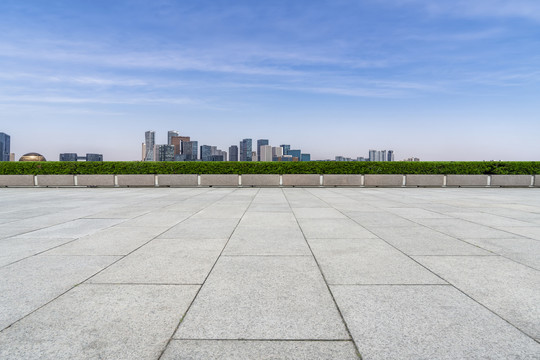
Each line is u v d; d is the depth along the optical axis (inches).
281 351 88.6
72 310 112.4
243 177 735.1
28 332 97.8
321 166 797.9
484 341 93.8
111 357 85.3
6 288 132.3
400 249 194.2
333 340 94.1
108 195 542.9
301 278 144.1
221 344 91.7
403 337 95.7
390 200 466.3
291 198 491.2
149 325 102.1
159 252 185.9
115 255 180.1
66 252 186.2
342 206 395.5
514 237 227.6
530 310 113.9
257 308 114.2
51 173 793.6
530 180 720.3
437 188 704.4
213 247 197.3
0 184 726.5
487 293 128.4
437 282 140.0
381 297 124.0
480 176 728.3
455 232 244.4
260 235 231.1
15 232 241.3
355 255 180.7
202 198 490.3
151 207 383.6
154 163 802.8
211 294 126.1
